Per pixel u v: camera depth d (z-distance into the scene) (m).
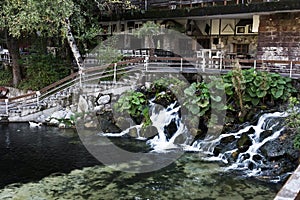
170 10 13.80
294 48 11.51
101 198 6.71
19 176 7.75
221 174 7.90
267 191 6.99
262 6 11.18
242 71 10.27
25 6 11.35
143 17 14.74
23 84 15.41
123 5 14.98
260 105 10.03
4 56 18.41
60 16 11.88
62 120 12.29
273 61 10.73
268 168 7.92
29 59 16.06
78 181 7.50
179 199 6.66
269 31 12.25
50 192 6.97
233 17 13.58
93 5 14.93
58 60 15.73
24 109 12.91
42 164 8.48
